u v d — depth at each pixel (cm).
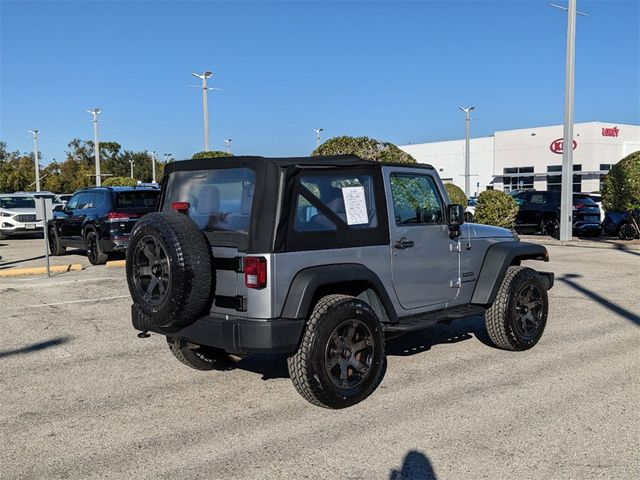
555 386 559
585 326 793
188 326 510
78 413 515
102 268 1372
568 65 1933
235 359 626
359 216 536
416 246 583
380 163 559
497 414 493
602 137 4606
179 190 568
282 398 543
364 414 499
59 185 6669
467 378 586
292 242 486
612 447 429
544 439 444
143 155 10131
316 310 494
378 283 539
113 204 1377
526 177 5162
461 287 638
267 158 486
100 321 856
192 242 483
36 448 447
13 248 1903
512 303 656
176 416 505
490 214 1919
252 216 481
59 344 737
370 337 519
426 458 417
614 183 1981
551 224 2192
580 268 1330
